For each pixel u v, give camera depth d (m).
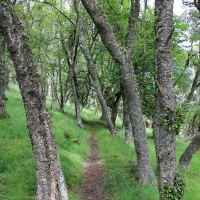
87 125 26.75
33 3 25.59
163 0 6.87
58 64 29.56
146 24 16.91
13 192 7.40
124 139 18.72
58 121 19.02
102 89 26.67
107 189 9.45
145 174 9.73
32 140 6.00
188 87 26.92
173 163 6.64
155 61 6.89
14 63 5.83
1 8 5.70
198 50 22.36
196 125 36.41
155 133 10.54
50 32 25.69
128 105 9.89
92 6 8.88
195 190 10.46
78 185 9.86
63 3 25.31
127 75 9.55
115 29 19.05
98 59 27.22
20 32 5.81
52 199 5.87
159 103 6.74
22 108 19.73
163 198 6.55
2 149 10.27
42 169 5.98
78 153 14.06
